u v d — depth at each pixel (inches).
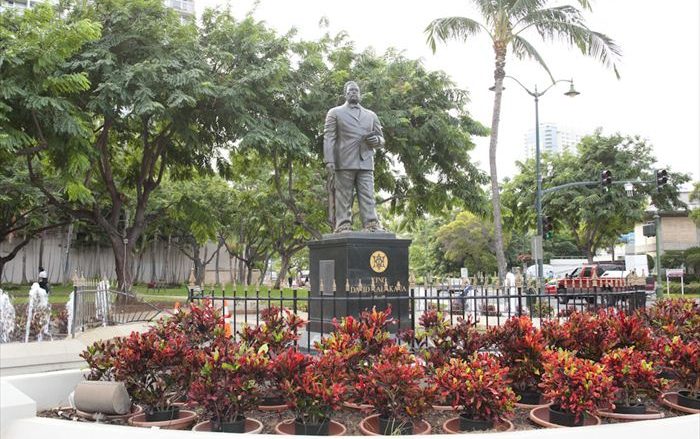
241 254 1609.3
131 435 143.6
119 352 209.0
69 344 386.0
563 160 1422.2
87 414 201.6
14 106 610.9
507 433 141.1
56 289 1355.8
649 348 241.0
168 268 1953.7
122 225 1496.1
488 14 756.0
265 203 1338.6
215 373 189.6
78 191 713.6
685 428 153.8
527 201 1429.6
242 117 736.3
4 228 1126.4
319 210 1214.9
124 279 883.4
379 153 947.3
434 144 907.4
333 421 201.5
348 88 413.4
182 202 1040.8
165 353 206.5
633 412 201.8
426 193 1005.2
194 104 682.2
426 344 258.2
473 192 970.7
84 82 614.5
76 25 577.3
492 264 1950.1
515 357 228.1
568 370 189.9
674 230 2003.0
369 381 191.8
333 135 408.5
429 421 206.4
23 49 560.1
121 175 1000.9
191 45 744.3
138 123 855.7
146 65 677.3
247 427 197.9
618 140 1350.9
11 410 164.9
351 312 366.3
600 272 1294.3
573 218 1425.9
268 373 193.8
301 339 371.6
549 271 1555.1
